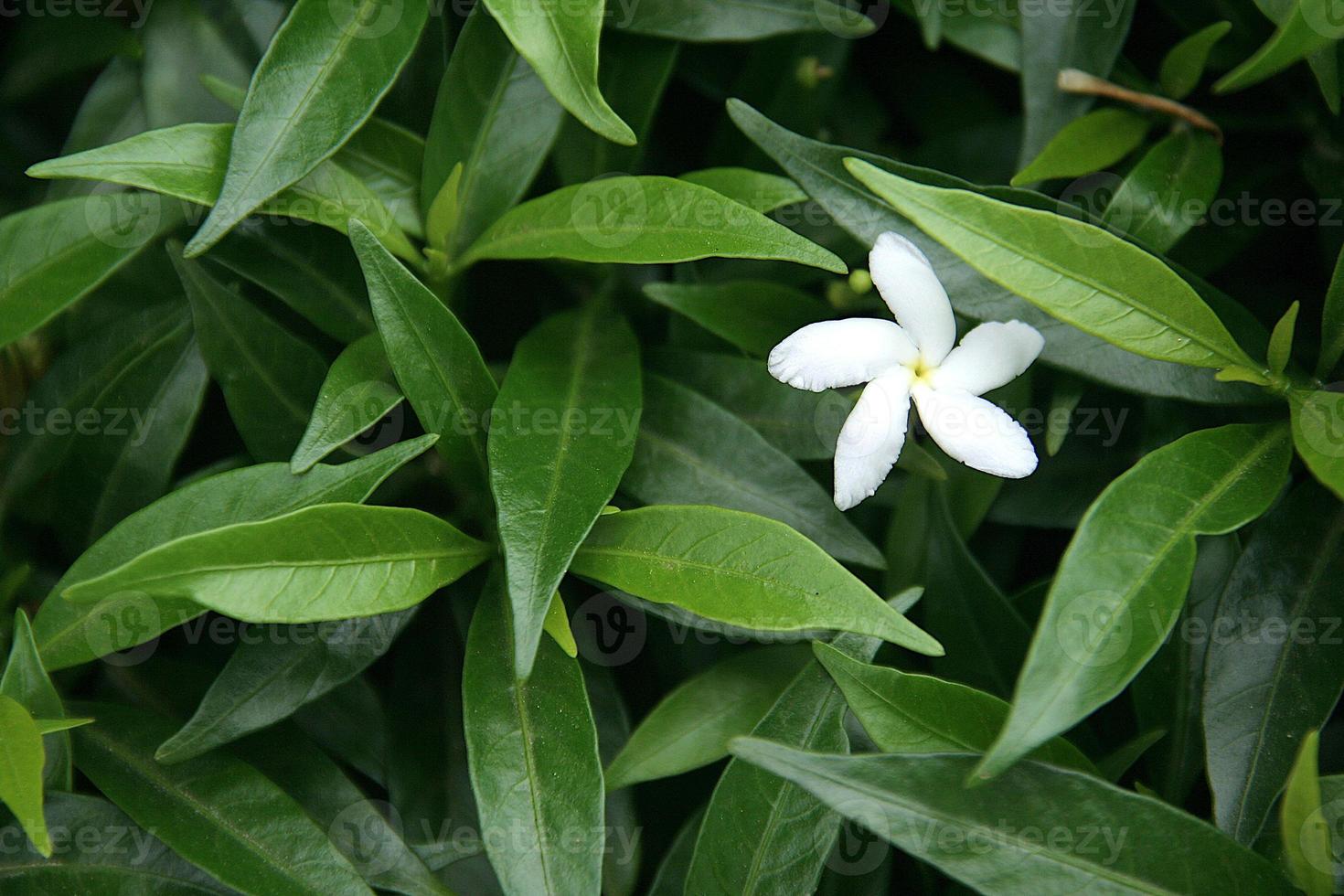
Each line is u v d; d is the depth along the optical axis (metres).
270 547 0.43
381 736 0.47
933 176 0.46
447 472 0.47
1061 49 0.47
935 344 0.45
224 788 0.45
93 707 0.46
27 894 0.44
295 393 0.46
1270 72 0.46
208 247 0.45
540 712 0.44
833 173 0.46
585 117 0.44
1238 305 0.46
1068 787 0.43
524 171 0.47
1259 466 0.45
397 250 0.47
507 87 0.47
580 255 0.45
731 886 0.44
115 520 0.46
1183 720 0.46
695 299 0.47
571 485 0.44
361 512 0.44
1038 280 0.44
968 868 0.43
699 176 0.46
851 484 0.44
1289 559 0.45
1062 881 0.43
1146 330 0.44
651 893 0.45
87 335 0.48
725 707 0.46
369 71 0.45
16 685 0.44
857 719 0.46
